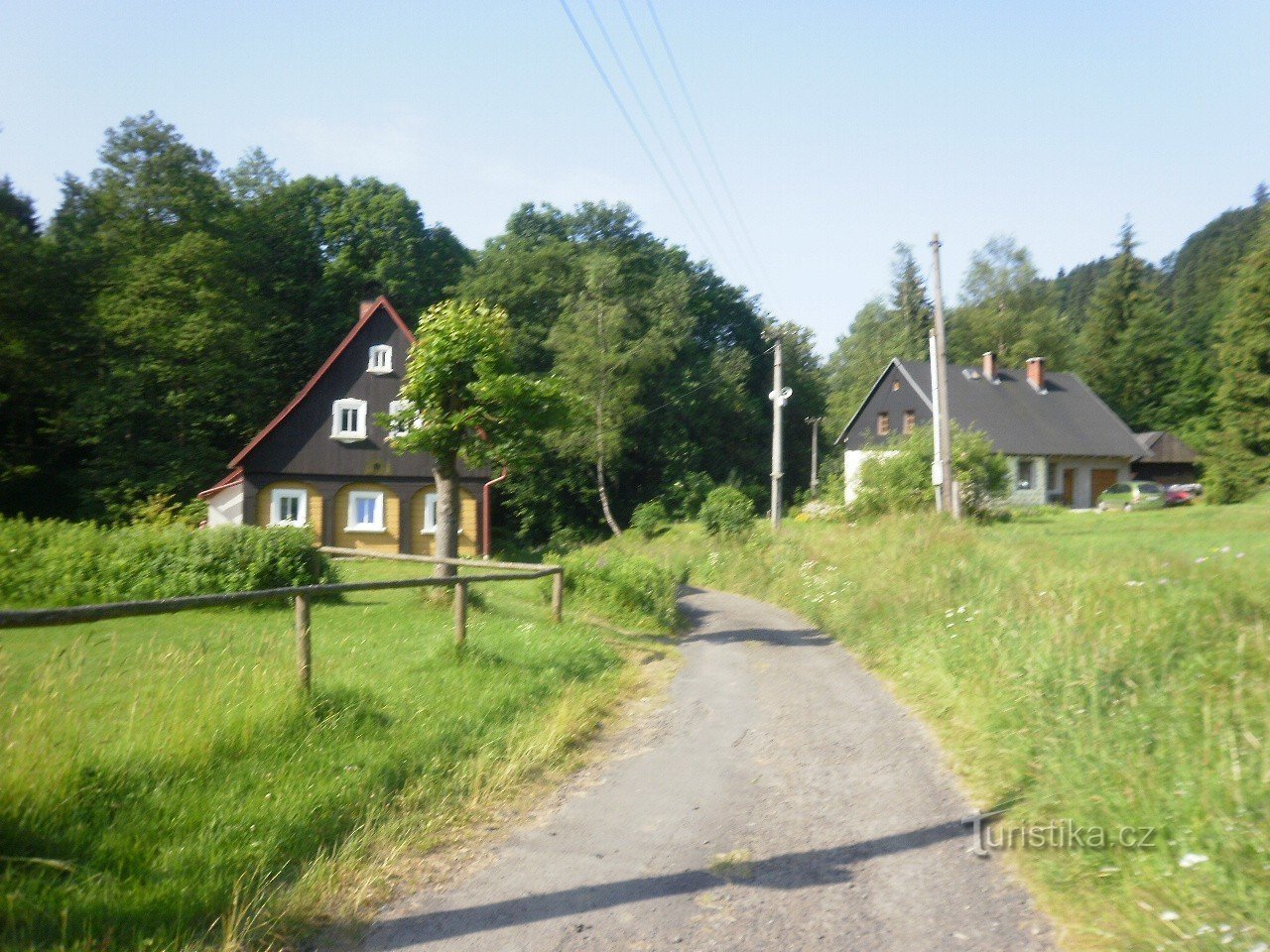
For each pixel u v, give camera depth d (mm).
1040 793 5746
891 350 67875
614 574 15680
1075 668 7176
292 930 4188
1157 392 63312
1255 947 3680
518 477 47812
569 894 4723
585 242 60438
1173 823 4816
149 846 4590
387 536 32344
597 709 8945
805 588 18312
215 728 5922
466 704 7926
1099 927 4184
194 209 40719
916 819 5844
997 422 45312
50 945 3678
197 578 13695
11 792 4543
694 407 55469
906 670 10164
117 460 35812
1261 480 37062
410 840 5320
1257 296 37844
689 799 6328
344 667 8727
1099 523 27406
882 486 31297
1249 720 5680
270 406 42438
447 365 13438
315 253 47250
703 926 4367
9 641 9289
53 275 36531
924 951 4098
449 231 56875
